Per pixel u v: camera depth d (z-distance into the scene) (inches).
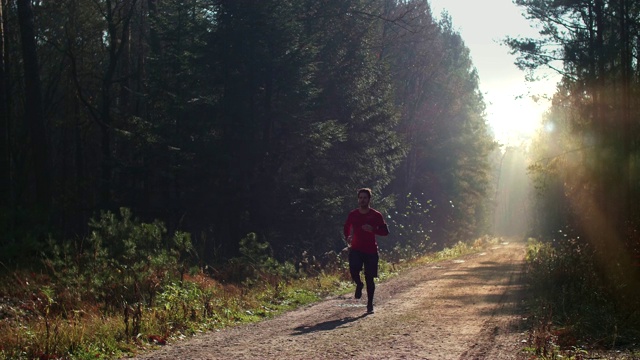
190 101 897.5
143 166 943.7
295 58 932.0
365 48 1295.5
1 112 808.3
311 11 1185.4
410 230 1494.8
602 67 1141.1
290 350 310.2
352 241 472.4
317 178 1064.8
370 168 1179.9
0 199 784.9
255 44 917.2
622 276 530.0
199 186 915.4
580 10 1205.7
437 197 2278.5
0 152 798.5
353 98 1180.5
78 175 1577.3
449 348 310.2
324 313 463.5
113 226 576.7
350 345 320.2
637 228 733.9
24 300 457.4
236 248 918.4
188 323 390.3
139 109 1286.9
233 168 903.1
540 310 428.8
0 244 637.3
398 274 872.3
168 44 1021.2
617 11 1108.5
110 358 303.3
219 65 919.0
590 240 981.2
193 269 559.5
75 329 331.0
